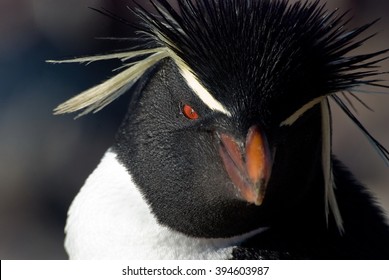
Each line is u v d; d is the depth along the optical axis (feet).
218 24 19.49
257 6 19.77
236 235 21.63
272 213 21.21
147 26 21.77
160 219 21.63
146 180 21.65
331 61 19.38
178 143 20.79
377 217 22.77
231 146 19.29
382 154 20.22
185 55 19.65
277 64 19.06
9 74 53.62
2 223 47.57
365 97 51.78
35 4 55.57
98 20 53.52
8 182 48.67
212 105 19.60
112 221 22.16
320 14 19.99
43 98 52.06
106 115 51.11
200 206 20.86
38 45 54.80
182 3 20.16
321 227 21.74
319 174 21.30
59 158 49.49
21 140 50.14
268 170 18.47
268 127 18.95
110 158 23.09
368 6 52.75
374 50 51.49
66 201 48.49
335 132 51.16
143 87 22.09
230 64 19.20
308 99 19.30
